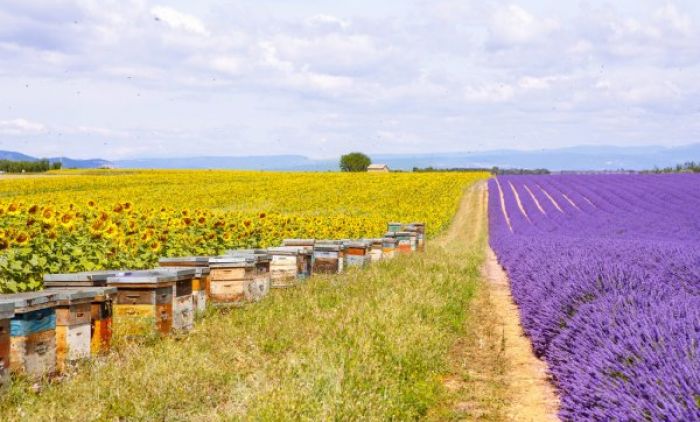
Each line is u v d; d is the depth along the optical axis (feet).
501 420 22.56
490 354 32.83
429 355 28.89
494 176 340.18
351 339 29.40
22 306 21.34
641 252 53.16
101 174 309.22
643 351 18.92
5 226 42.98
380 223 117.70
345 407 19.89
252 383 22.81
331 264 57.00
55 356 23.61
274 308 38.55
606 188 233.76
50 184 201.98
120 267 46.24
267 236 71.87
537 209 185.98
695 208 152.56
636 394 17.06
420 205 171.12
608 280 31.99
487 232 147.95
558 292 32.89
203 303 36.58
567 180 289.12
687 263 44.09
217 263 38.65
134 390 21.93
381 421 20.12
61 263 40.19
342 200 176.14
